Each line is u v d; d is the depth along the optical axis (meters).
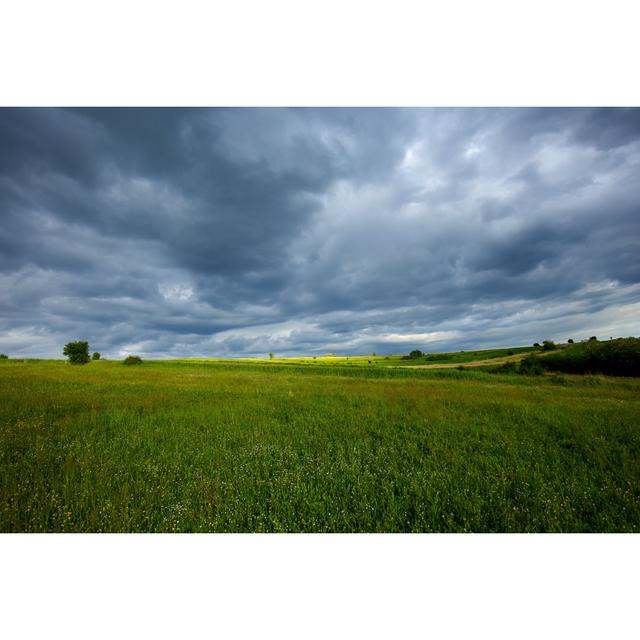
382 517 4.03
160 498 4.41
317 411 10.80
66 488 4.52
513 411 10.80
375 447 6.92
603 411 10.80
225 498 4.45
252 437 7.52
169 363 49.50
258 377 25.73
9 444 6.58
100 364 44.84
